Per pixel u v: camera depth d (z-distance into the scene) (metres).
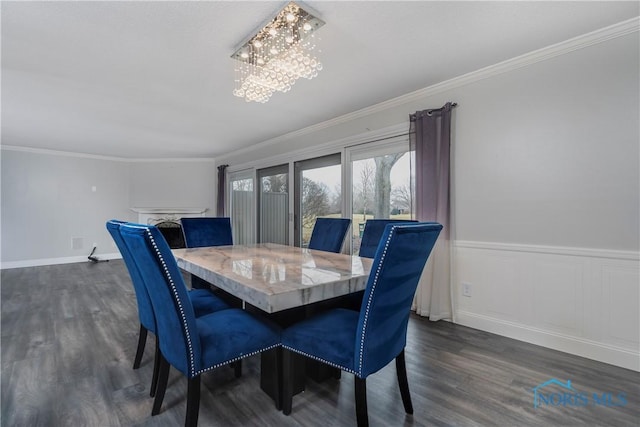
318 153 4.38
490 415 1.59
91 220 6.49
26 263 5.82
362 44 2.28
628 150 2.08
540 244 2.44
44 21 1.95
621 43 2.09
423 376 1.96
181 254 2.40
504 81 2.61
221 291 2.44
